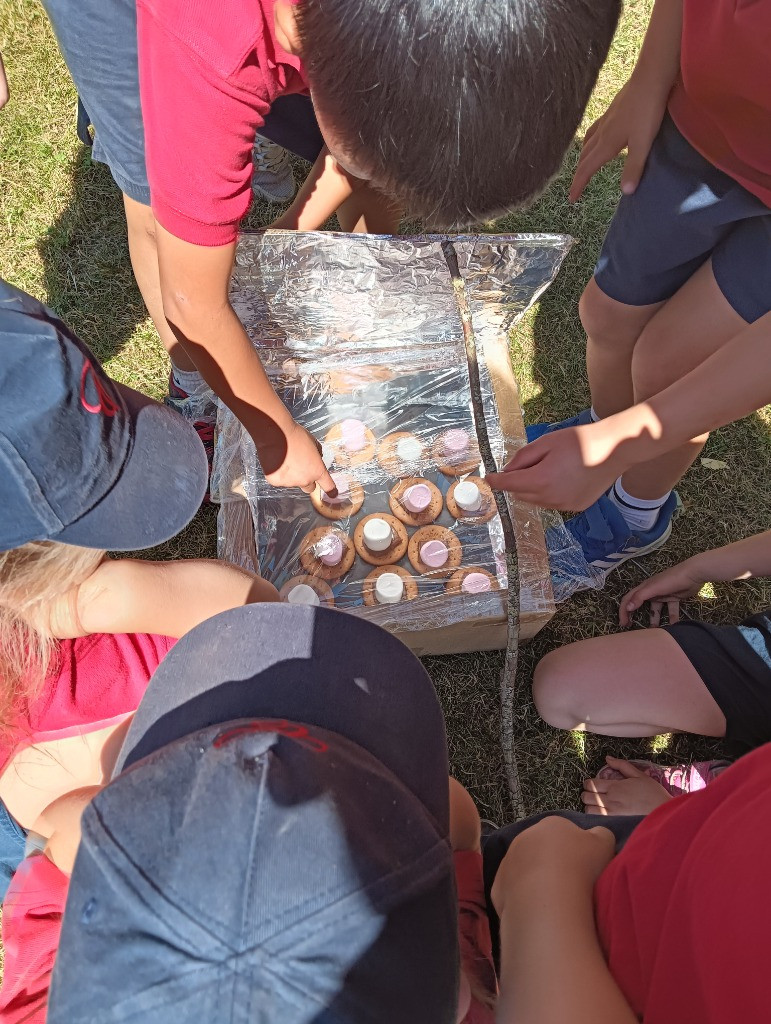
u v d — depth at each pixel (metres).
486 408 1.64
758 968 0.58
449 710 1.68
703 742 1.68
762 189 1.09
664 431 1.06
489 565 1.53
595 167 1.38
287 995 0.48
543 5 0.63
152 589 0.97
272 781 0.53
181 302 1.06
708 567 1.59
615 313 1.47
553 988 0.71
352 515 1.58
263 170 1.98
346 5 0.66
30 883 0.88
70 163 2.11
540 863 0.86
